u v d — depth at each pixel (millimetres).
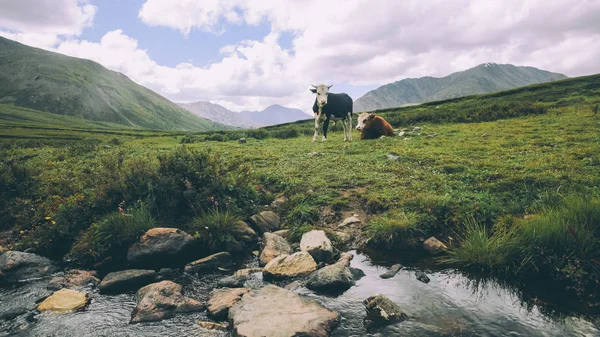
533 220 6926
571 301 5336
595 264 5832
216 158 10742
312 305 5293
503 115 31141
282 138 31641
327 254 7508
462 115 31812
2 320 5418
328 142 23344
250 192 10664
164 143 31359
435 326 4809
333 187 11586
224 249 8180
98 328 5129
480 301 5457
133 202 9000
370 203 9820
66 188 11367
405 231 7953
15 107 197375
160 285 6059
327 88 22391
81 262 7727
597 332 4547
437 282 6188
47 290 6543
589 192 8422
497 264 6395
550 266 6102
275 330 4586
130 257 7547
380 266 7070
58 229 8469
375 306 5230
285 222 9672
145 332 5000
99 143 33062
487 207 8227
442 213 8430
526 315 5016
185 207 9273
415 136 23062
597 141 15539
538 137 18500
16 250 8219
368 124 23406
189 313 5531
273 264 6906
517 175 10508
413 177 11820
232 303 5574
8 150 24969
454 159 13906
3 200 10305
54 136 70875
